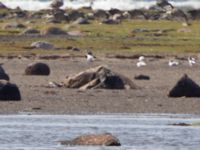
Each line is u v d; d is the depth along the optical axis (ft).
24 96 199.41
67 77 226.38
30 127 156.35
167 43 431.02
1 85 192.13
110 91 212.43
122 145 136.56
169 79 261.24
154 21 636.07
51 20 613.11
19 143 138.31
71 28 538.88
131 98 200.85
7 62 312.50
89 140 135.95
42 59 329.52
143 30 533.96
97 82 217.97
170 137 146.10
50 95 202.39
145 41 440.45
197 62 331.57
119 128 156.25
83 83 219.41
